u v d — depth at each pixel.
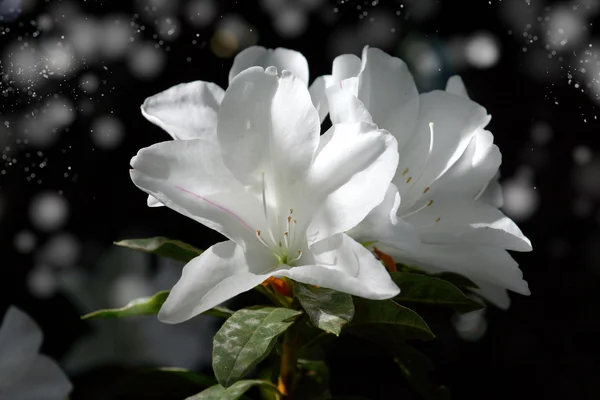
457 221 0.46
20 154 0.55
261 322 0.43
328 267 0.43
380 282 0.42
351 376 0.55
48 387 0.47
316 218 0.43
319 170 0.43
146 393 0.49
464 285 0.48
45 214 0.55
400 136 0.46
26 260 0.55
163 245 0.47
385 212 0.43
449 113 0.46
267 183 0.44
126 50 0.55
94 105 0.55
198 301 0.42
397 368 0.55
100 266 0.51
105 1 0.55
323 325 0.42
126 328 0.51
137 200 0.56
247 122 0.43
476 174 0.46
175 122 0.46
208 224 0.43
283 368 0.47
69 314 0.52
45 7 0.54
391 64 0.46
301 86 0.43
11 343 0.47
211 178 0.43
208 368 0.52
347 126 0.43
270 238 0.44
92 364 0.50
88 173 0.56
